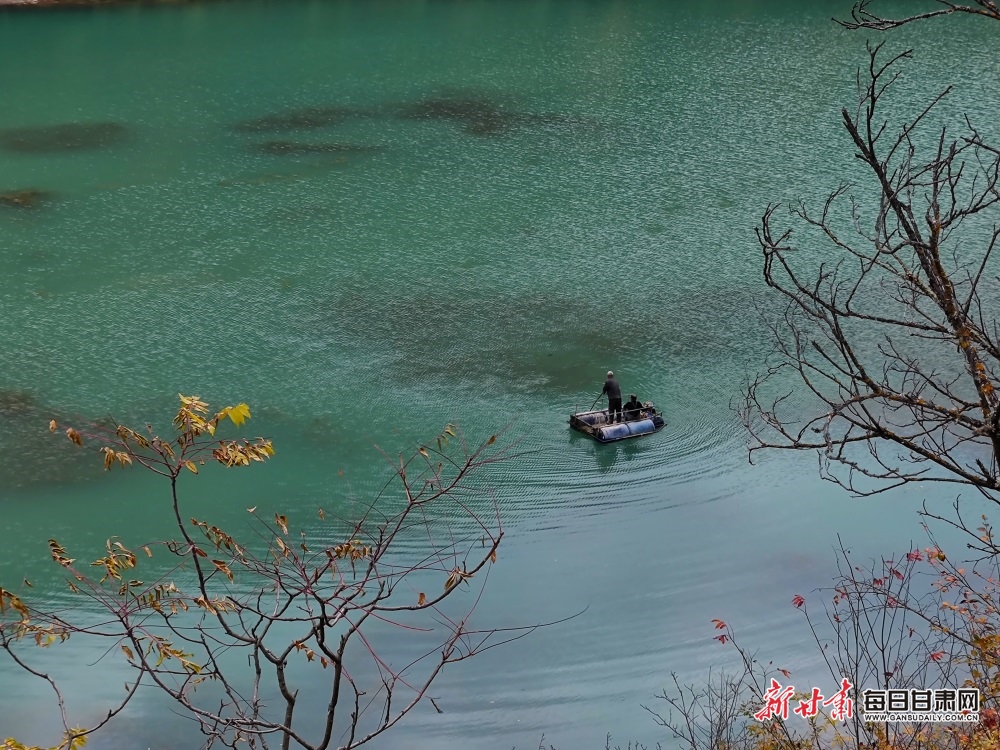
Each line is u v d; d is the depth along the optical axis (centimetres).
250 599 2189
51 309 3591
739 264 3991
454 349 3381
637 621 2169
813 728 1408
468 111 5900
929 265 861
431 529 2486
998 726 1177
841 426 2930
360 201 4634
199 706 1920
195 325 3500
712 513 2570
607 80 6438
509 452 2827
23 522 2478
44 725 1855
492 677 2019
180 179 4853
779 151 5212
